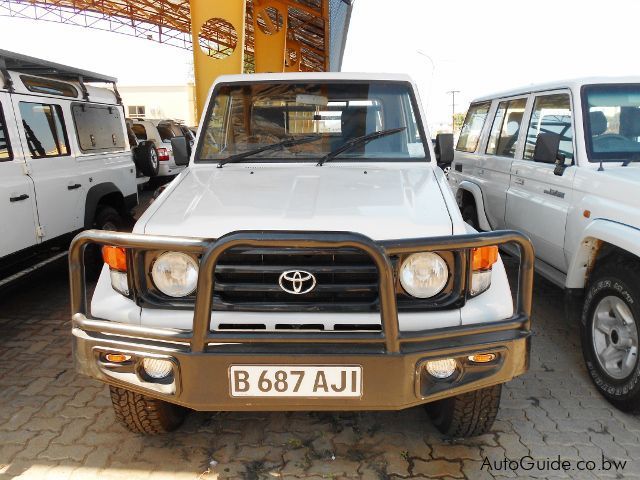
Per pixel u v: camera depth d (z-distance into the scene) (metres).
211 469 2.76
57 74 5.36
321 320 2.30
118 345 2.25
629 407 3.18
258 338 2.15
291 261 2.35
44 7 25.69
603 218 3.53
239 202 2.73
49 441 3.01
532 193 4.63
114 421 3.22
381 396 2.18
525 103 5.07
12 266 4.55
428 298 2.36
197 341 2.14
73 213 5.29
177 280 2.35
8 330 4.66
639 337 3.07
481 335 2.26
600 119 4.11
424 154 3.67
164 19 27.50
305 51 29.91
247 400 2.18
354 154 3.67
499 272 2.51
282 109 3.82
